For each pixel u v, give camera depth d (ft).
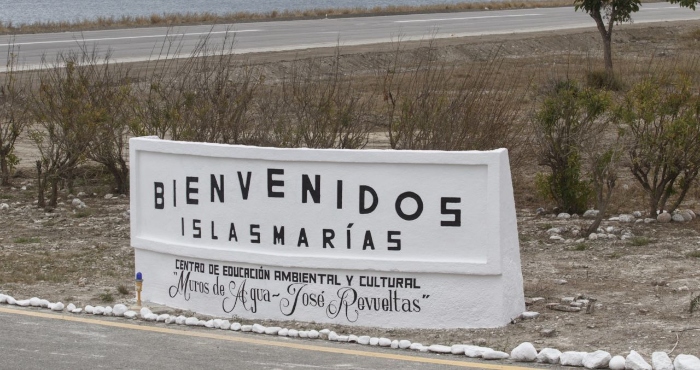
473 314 27.20
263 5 419.33
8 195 53.83
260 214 28.37
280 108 58.18
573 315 28.58
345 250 27.73
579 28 166.81
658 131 44.24
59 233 44.27
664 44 150.92
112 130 53.36
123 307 29.30
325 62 109.19
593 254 37.73
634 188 51.42
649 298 30.58
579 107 45.44
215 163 28.84
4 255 39.22
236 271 28.86
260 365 23.85
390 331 27.25
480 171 26.63
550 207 48.57
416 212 27.12
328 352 25.04
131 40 136.98
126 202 52.39
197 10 359.87
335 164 27.55
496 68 108.88
